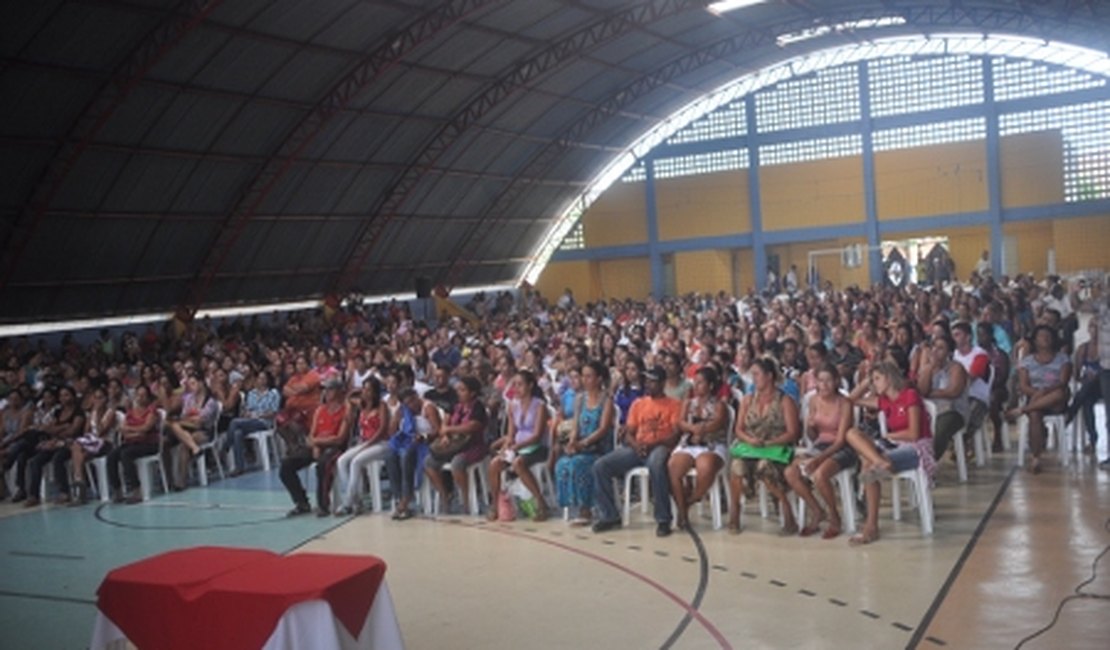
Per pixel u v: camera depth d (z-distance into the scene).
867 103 36.75
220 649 5.13
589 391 9.91
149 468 12.66
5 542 10.44
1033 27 30.19
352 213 28.30
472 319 34.19
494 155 31.45
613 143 37.34
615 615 6.81
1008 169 35.09
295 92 22.28
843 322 14.62
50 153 19.12
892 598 6.70
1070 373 10.27
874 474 8.15
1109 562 7.05
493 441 11.29
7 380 16.25
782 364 12.65
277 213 25.66
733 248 39.69
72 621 7.49
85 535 10.55
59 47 17.00
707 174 39.41
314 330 26.89
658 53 29.91
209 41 18.97
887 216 36.88
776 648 5.96
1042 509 8.70
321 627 5.01
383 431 10.96
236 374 15.58
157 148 20.86
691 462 9.00
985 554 7.52
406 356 17.33
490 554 8.73
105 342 22.50
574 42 26.28
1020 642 5.73
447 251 34.41
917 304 19.83
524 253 39.34
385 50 22.38
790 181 38.16
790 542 8.41
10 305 21.28
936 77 35.81
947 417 9.91
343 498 10.98
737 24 28.95
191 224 23.66
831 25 29.64
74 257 21.58
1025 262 35.53
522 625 6.75
